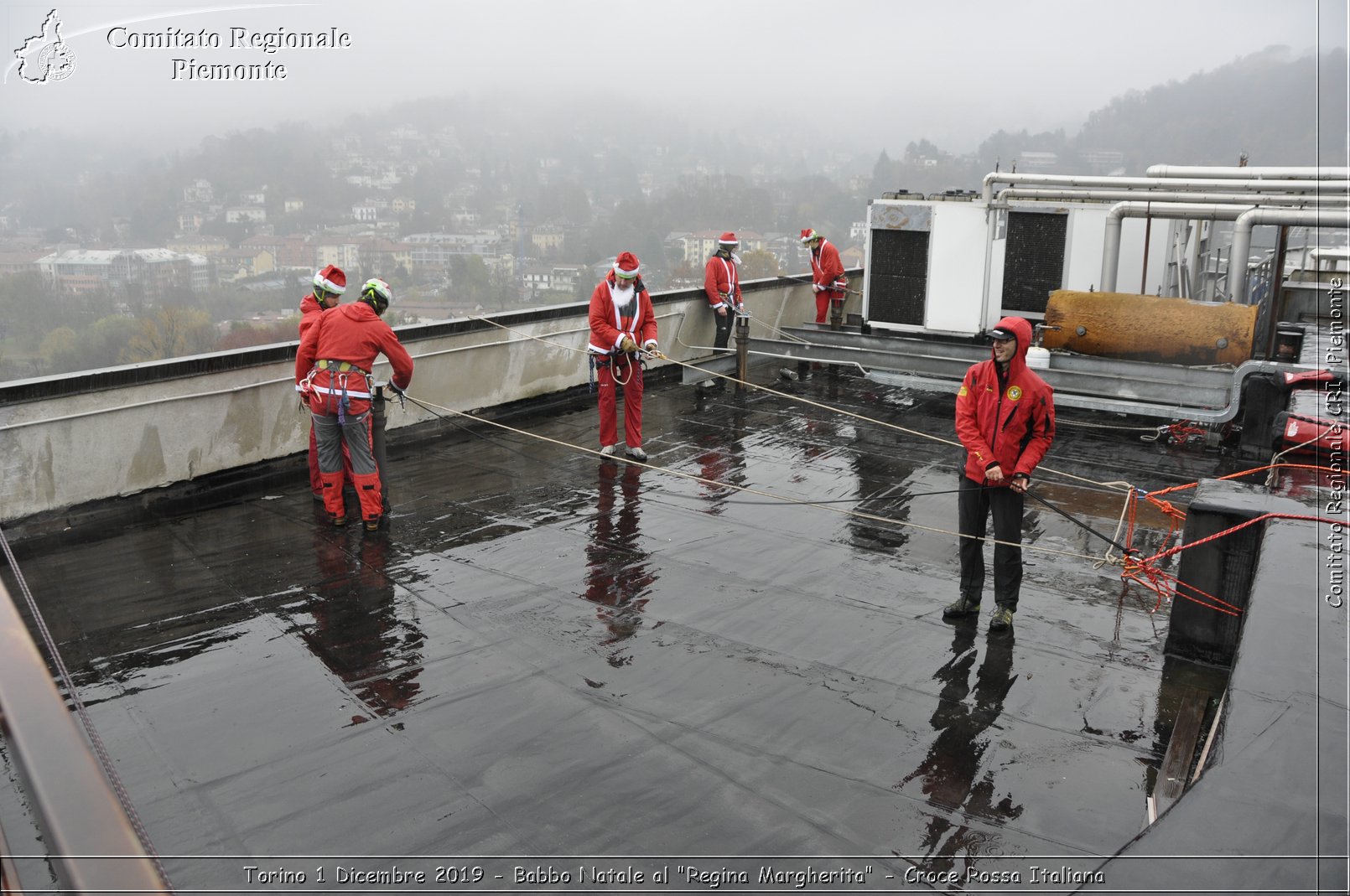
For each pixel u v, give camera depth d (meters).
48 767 1.24
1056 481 7.67
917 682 4.54
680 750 3.91
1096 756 3.93
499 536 6.51
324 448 6.46
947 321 11.77
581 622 5.16
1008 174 11.23
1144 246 11.23
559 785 3.65
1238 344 8.94
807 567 6.02
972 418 5.06
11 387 6.23
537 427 9.48
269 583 5.67
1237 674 3.43
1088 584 5.77
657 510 7.08
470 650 4.82
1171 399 8.73
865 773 3.77
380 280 6.55
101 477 6.80
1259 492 4.95
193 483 7.38
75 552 6.15
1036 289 11.55
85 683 4.46
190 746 3.92
